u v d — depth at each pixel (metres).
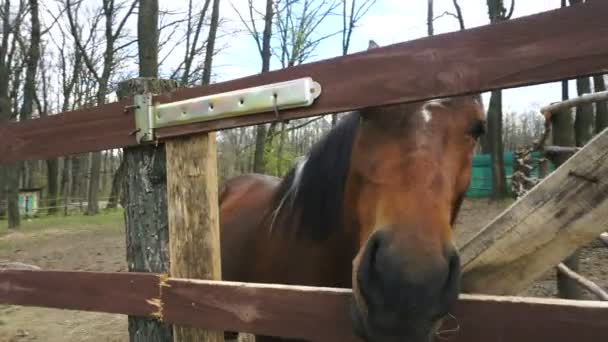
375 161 1.52
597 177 1.44
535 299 1.26
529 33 1.20
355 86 1.43
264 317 1.60
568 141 9.24
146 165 1.93
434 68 1.32
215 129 1.69
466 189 1.69
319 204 2.02
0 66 16.97
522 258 1.55
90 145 2.00
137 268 1.97
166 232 1.91
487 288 1.60
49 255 9.76
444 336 1.37
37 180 37.72
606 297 2.67
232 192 3.63
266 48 15.06
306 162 2.14
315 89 1.49
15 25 20.67
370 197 1.53
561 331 1.20
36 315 5.67
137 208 1.95
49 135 2.12
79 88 30.56
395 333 1.28
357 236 1.74
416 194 1.39
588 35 1.13
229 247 2.76
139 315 1.88
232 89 1.66
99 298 1.98
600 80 13.89
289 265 2.20
